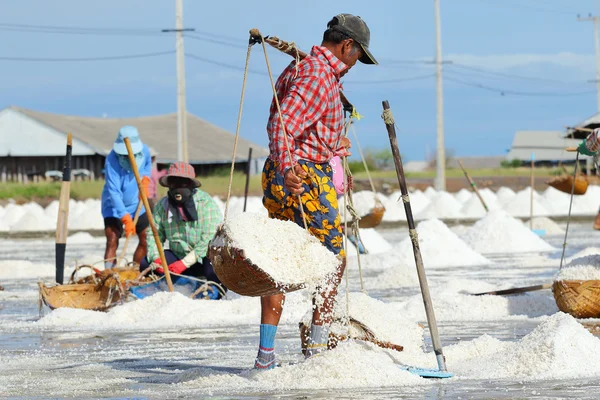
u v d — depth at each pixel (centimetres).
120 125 16888
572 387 1057
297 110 1171
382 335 1280
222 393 1076
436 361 1248
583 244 4228
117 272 2158
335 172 1427
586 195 7694
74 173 13925
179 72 7756
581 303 1731
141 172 2578
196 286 2134
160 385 1154
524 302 1884
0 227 6519
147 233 2203
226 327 1748
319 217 1195
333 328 1262
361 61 1255
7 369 1305
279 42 1204
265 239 1087
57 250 2245
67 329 1791
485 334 1458
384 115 1213
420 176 14762
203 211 2148
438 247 3378
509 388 1060
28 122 14638
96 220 6356
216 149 16888
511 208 6812
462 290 2175
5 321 1947
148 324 1819
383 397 1023
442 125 9750
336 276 1205
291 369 1148
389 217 6912
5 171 14875
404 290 2350
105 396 1086
